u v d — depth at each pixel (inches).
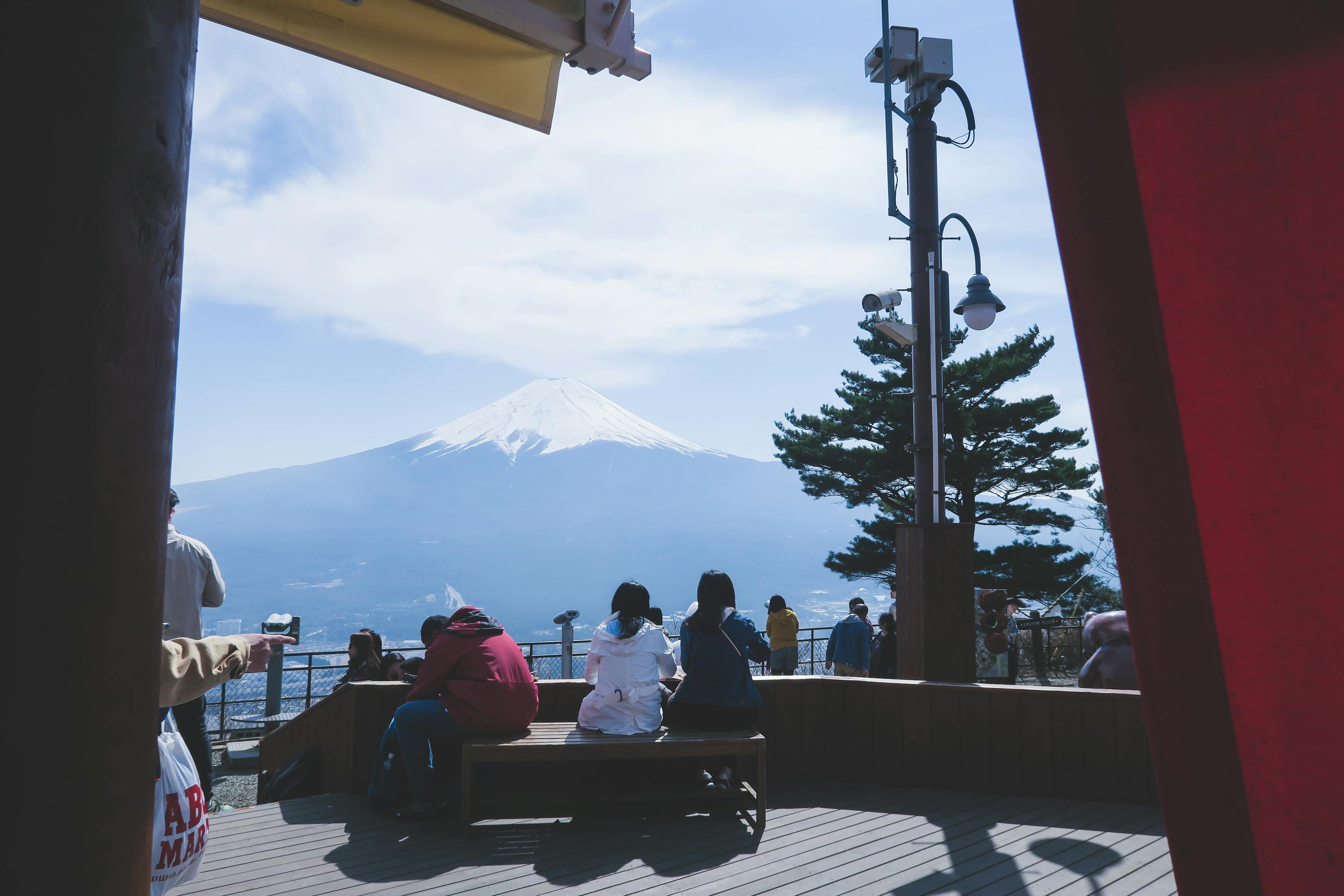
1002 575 873.5
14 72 25.1
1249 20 24.2
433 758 193.2
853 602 453.7
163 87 28.0
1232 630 24.9
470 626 182.2
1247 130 24.2
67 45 25.5
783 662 474.0
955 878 149.5
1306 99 23.4
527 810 185.0
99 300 25.7
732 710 186.9
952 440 923.4
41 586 24.6
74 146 25.4
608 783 199.3
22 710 24.5
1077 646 526.0
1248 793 24.9
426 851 160.7
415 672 223.9
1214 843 25.5
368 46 128.0
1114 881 148.4
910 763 209.6
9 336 24.6
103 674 25.7
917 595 242.4
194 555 178.7
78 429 25.2
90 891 25.5
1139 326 26.0
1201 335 25.0
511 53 137.2
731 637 192.2
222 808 243.3
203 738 191.0
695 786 197.5
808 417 1017.5
